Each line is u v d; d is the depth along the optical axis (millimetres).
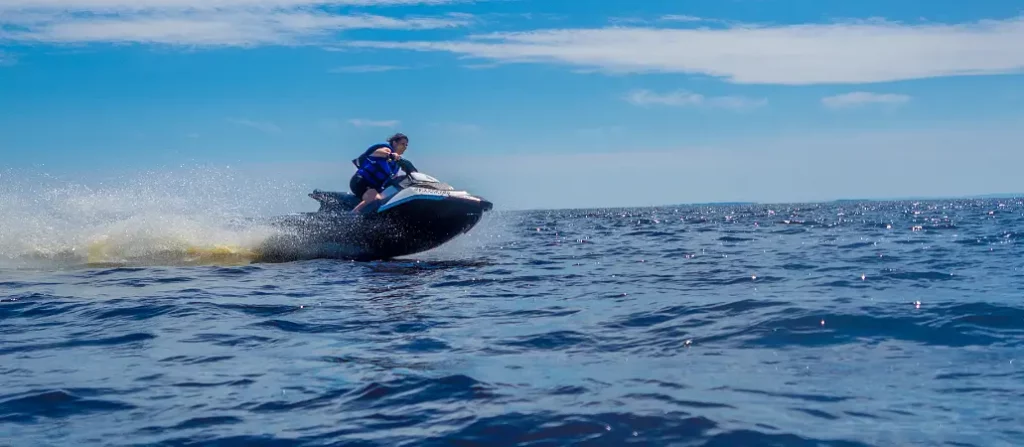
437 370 4039
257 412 3367
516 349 4594
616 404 3340
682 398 3416
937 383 3592
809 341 4605
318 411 3359
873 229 20953
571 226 29750
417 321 5668
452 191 10812
